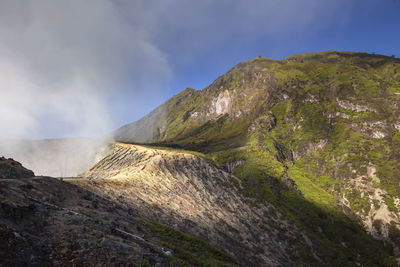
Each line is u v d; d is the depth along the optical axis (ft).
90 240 59.31
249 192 331.36
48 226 59.41
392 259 315.58
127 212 113.80
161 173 232.12
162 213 150.82
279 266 189.06
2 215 51.96
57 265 47.62
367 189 450.30
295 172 534.37
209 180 297.74
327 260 262.67
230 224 216.54
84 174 241.35
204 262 88.79
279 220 297.74
